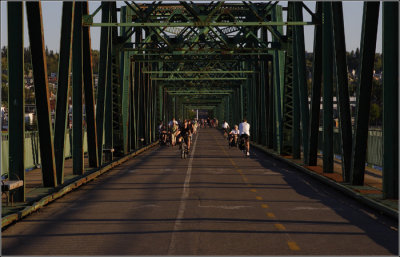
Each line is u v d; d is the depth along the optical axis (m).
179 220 14.20
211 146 57.28
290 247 11.09
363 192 18.55
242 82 76.44
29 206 15.55
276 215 15.04
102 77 30.03
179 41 38.75
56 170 20.94
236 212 15.52
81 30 24.44
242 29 40.31
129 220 14.29
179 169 30.33
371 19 18.66
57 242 11.70
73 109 24.67
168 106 106.62
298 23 26.94
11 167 16.39
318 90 28.44
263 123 52.75
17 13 16.05
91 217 14.85
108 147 34.09
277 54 40.19
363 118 20.08
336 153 37.62
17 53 16.23
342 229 13.09
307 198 18.66
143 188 21.58
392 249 10.98
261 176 26.27
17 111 16.34
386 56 16.80
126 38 36.62
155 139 69.12
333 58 22.67
